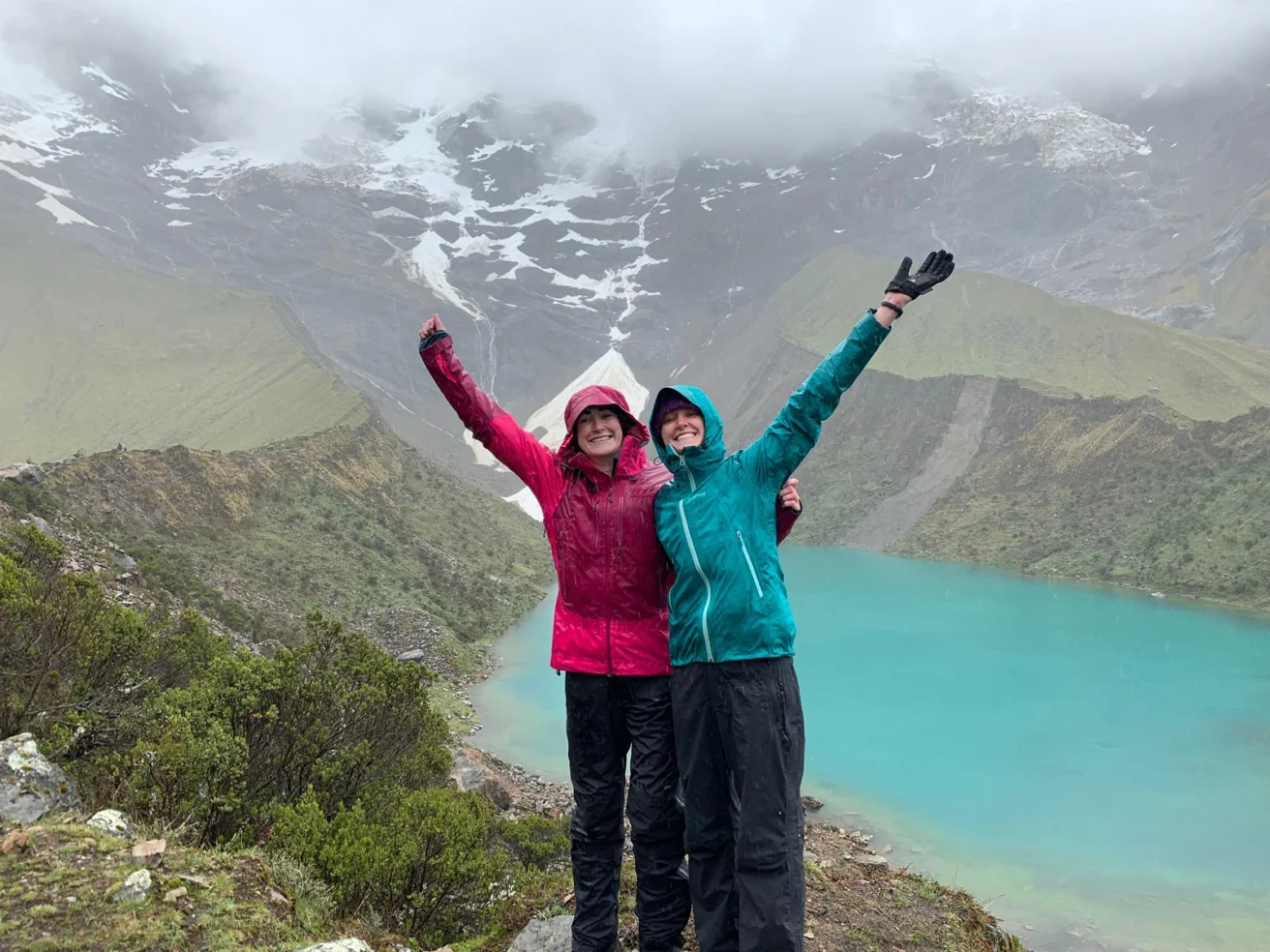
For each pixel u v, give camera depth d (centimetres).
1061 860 2464
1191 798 2903
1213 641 5238
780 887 412
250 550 5059
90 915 440
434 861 681
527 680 4512
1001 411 12531
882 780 3075
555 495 475
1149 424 10119
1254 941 2050
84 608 967
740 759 418
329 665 999
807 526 12381
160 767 675
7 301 19150
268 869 561
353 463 7906
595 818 484
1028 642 5306
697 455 432
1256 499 7744
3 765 614
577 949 483
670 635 440
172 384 16538
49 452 14612
